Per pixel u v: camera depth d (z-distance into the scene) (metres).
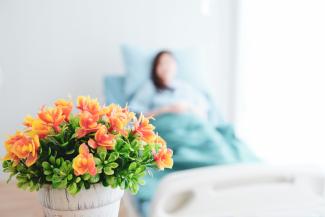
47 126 0.73
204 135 1.87
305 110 2.17
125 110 0.83
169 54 2.43
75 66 2.56
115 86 2.44
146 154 0.79
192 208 0.95
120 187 0.77
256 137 2.75
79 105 0.77
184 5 2.76
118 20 2.60
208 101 2.43
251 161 1.72
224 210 0.97
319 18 2.02
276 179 1.06
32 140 0.69
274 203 1.00
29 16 2.38
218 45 2.93
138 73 2.40
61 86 2.55
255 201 0.99
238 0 2.86
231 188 0.98
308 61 2.12
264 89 2.62
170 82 2.39
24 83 2.45
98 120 0.77
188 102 2.32
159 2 2.68
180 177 0.90
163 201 0.90
